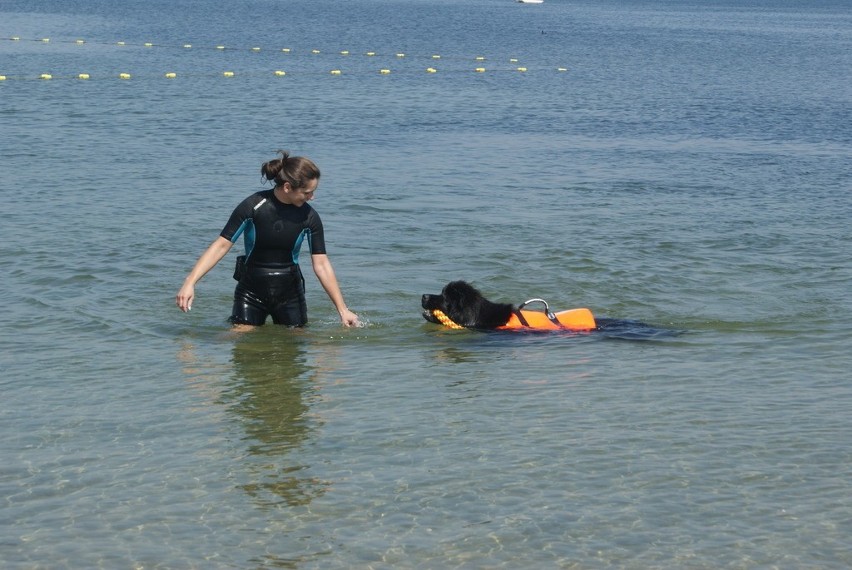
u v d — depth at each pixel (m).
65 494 6.39
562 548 5.74
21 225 14.70
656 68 50.81
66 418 7.70
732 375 8.89
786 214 16.88
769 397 8.28
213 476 6.67
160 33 68.94
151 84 37.16
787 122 30.56
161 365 9.08
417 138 25.48
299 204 10.00
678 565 5.56
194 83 38.06
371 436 7.37
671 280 12.59
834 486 6.52
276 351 9.58
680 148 24.86
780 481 6.60
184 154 21.95
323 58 52.66
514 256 13.66
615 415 7.82
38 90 33.91
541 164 21.97
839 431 7.48
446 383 8.64
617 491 6.45
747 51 65.38
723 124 29.89
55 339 9.84
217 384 8.56
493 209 16.95
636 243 14.51
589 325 10.37
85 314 10.68
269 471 6.75
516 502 6.30
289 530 5.94
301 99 33.84
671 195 18.59
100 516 6.11
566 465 6.84
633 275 12.78
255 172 19.97
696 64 53.78
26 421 7.62
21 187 17.66
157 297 11.41
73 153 21.56
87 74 39.97
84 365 9.04
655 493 6.42
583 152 23.91
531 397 8.26
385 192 18.20
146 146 22.94
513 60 54.50
